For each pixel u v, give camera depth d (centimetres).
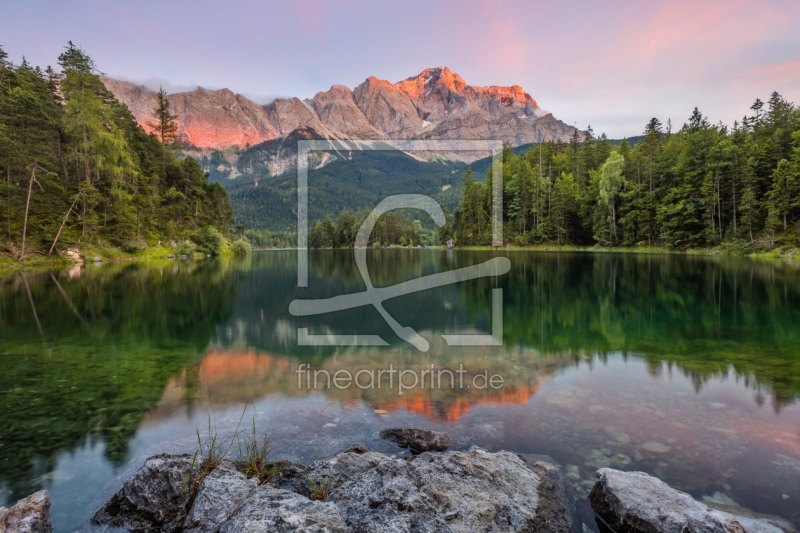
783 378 910
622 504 439
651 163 7188
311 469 513
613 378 929
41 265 4138
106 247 5256
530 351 1186
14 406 792
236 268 4841
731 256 4872
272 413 752
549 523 444
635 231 6925
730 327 1467
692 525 402
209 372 1009
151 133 8038
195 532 398
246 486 455
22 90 5084
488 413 744
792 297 2044
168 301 2266
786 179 4938
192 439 648
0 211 4181
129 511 460
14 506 434
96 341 1359
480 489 476
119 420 727
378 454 555
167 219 6950
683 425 680
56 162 5419
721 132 7056
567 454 596
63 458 599
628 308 1889
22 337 1416
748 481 519
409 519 386
